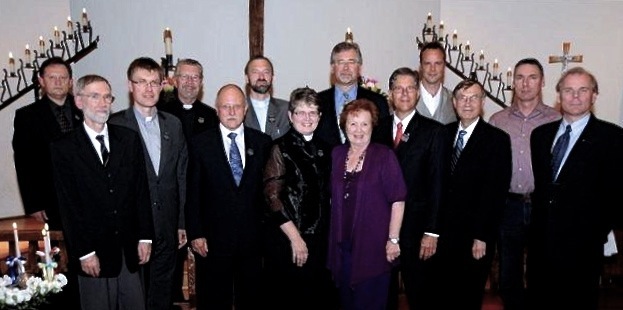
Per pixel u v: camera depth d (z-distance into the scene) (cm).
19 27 516
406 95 277
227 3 544
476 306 294
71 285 304
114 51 538
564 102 263
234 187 276
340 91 326
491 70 572
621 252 390
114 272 258
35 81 490
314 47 560
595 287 268
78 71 540
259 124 342
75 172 251
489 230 285
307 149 267
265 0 545
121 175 259
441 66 342
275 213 263
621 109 541
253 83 337
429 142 277
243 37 550
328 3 556
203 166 278
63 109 341
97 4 535
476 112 284
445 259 289
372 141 288
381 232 261
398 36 570
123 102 542
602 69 543
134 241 266
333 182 266
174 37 539
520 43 564
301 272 268
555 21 551
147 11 535
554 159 271
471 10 571
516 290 316
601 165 259
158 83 285
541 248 275
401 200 263
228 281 281
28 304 220
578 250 264
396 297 290
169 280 295
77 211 252
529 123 317
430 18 563
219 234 277
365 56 564
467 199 283
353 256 260
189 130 349
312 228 265
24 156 327
